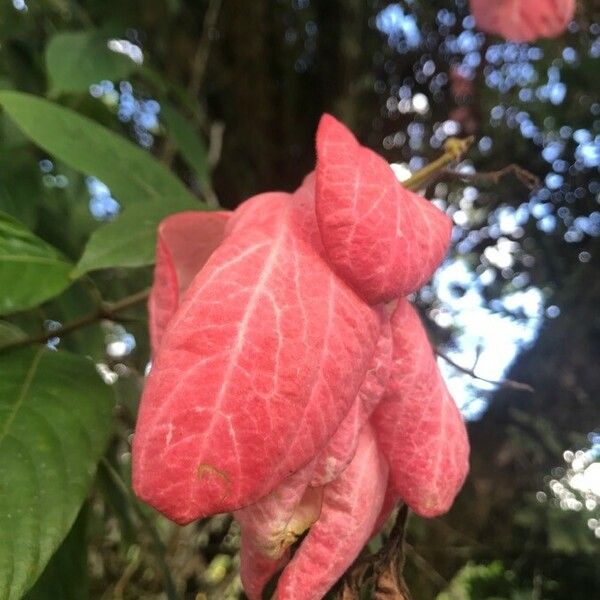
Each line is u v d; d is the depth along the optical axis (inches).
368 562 6.4
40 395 7.0
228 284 4.9
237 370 4.6
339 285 5.2
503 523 18.5
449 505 6.1
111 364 13.7
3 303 7.4
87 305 12.9
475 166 18.8
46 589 7.8
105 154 9.5
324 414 4.8
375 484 5.8
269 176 18.3
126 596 16.0
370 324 5.2
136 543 13.4
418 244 5.6
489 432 18.5
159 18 17.5
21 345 7.7
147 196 9.6
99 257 7.8
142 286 15.7
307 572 5.5
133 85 17.5
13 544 5.8
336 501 5.6
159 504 4.4
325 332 4.9
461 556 18.5
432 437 6.0
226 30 17.7
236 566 15.5
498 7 11.7
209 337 4.7
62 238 14.5
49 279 7.6
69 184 15.6
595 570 18.2
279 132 18.1
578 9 17.3
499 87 18.7
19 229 7.8
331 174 5.3
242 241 5.2
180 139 13.9
